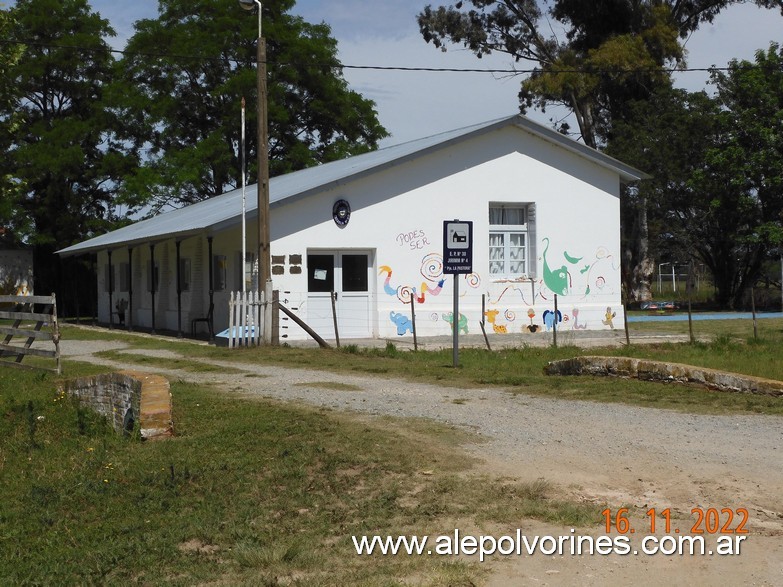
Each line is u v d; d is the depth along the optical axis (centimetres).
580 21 4278
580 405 1104
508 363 1591
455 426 961
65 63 4356
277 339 1916
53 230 4381
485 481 740
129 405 1040
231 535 628
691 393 1170
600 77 4162
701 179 3600
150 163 4431
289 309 2158
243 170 2045
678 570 556
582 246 2462
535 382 1292
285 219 2161
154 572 570
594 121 4412
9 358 1722
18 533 654
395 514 661
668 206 3816
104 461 838
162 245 2891
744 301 3750
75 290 3456
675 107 3816
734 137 3509
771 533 617
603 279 2484
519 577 548
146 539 626
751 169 3450
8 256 4397
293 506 688
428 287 2303
